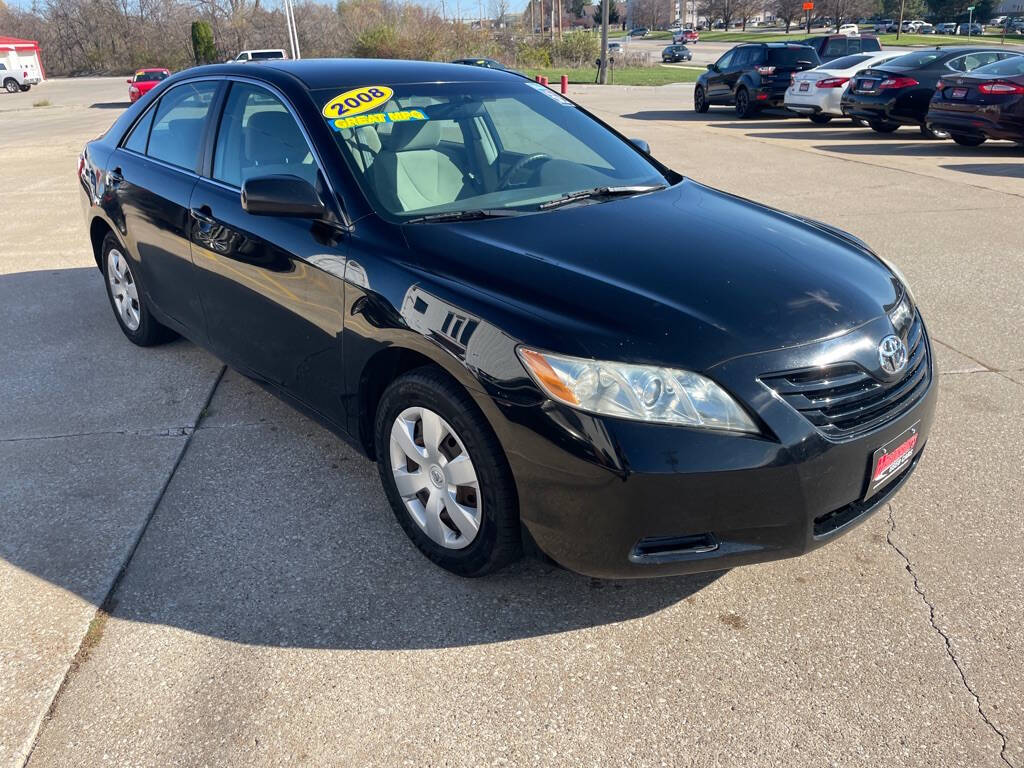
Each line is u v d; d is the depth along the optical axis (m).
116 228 4.48
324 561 2.93
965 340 4.93
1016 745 2.16
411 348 2.64
